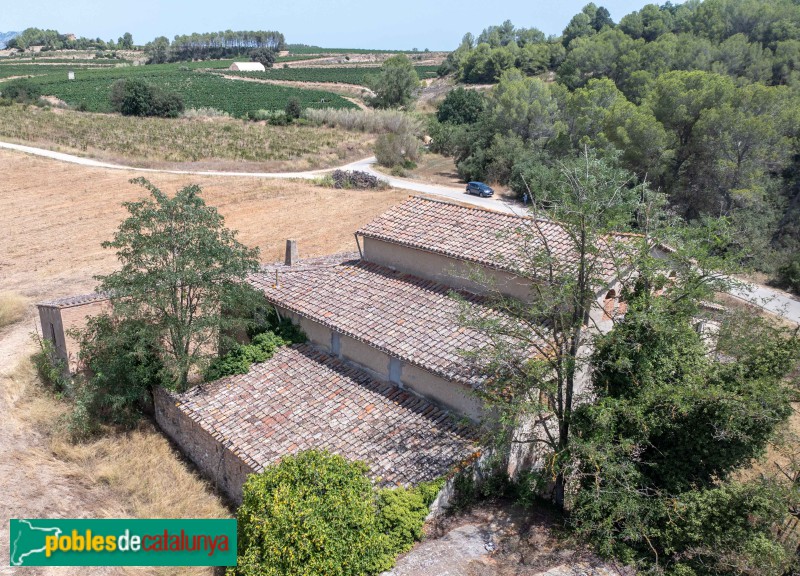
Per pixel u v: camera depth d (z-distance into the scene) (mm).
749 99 43562
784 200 41469
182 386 18891
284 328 20938
